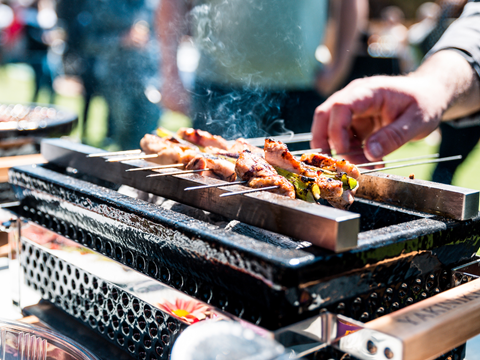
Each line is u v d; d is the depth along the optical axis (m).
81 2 5.55
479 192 1.10
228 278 0.87
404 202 1.21
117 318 1.13
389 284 0.96
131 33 5.37
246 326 0.80
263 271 0.79
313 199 1.12
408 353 0.74
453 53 1.86
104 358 1.11
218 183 1.08
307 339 0.81
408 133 1.64
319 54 3.12
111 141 5.78
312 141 1.92
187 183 1.13
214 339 0.68
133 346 1.09
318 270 0.80
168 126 7.35
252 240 0.86
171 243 0.97
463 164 3.31
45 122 2.35
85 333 1.22
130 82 5.50
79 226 1.27
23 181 1.46
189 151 1.34
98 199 1.15
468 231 1.09
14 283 1.45
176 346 0.67
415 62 4.59
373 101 1.71
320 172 1.17
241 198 0.99
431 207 1.14
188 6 3.11
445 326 0.81
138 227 1.04
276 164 1.17
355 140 2.03
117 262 1.09
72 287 1.28
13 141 2.17
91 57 5.74
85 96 6.25
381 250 0.89
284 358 0.67
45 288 1.40
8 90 10.62
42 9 8.03
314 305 0.83
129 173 1.30
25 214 1.53
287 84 2.92
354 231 0.83
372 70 3.84
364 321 0.94
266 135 3.03
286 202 0.92
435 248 1.01
